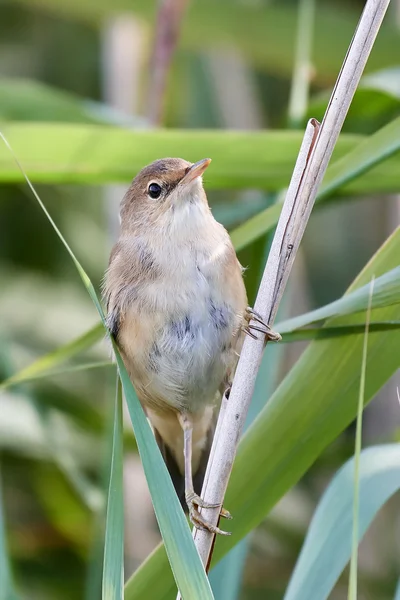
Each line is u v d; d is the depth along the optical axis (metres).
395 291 2.52
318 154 2.52
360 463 2.52
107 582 2.50
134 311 2.57
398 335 2.53
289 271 2.52
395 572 2.67
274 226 2.57
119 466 2.51
